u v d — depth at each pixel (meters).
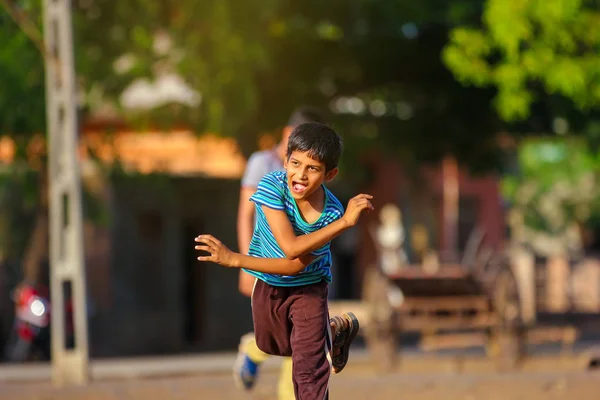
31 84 36.09
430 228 81.25
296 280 11.50
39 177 41.66
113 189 49.91
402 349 36.81
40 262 45.72
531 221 98.62
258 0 37.09
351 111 51.94
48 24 25.59
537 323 58.03
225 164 57.88
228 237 52.22
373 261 72.44
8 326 48.72
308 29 43.03
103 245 49.78
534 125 48.88
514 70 37.00
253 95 37.91
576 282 68.44
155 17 38.12
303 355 11.43
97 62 38.84
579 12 36.25
